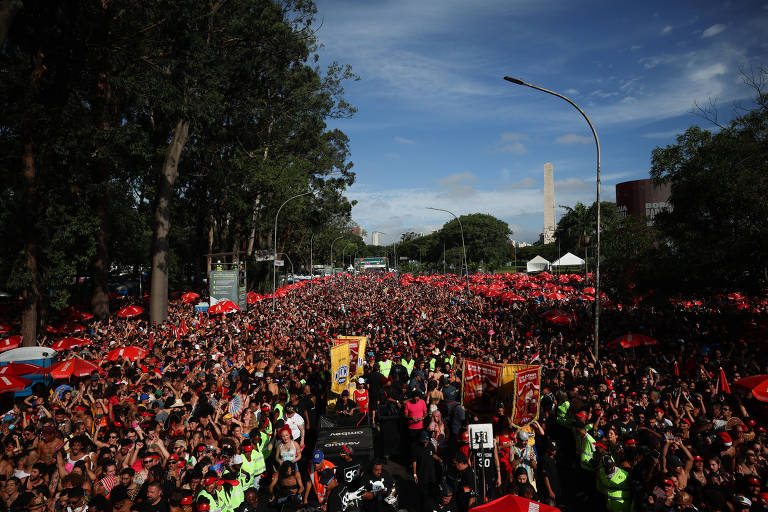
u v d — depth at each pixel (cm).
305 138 4888
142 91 2578
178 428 852
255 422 930
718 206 1973
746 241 1858
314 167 5338
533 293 4203
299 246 6756
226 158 4334
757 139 2009
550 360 1520
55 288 2156
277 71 4088
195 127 2909
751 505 646
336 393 1195
